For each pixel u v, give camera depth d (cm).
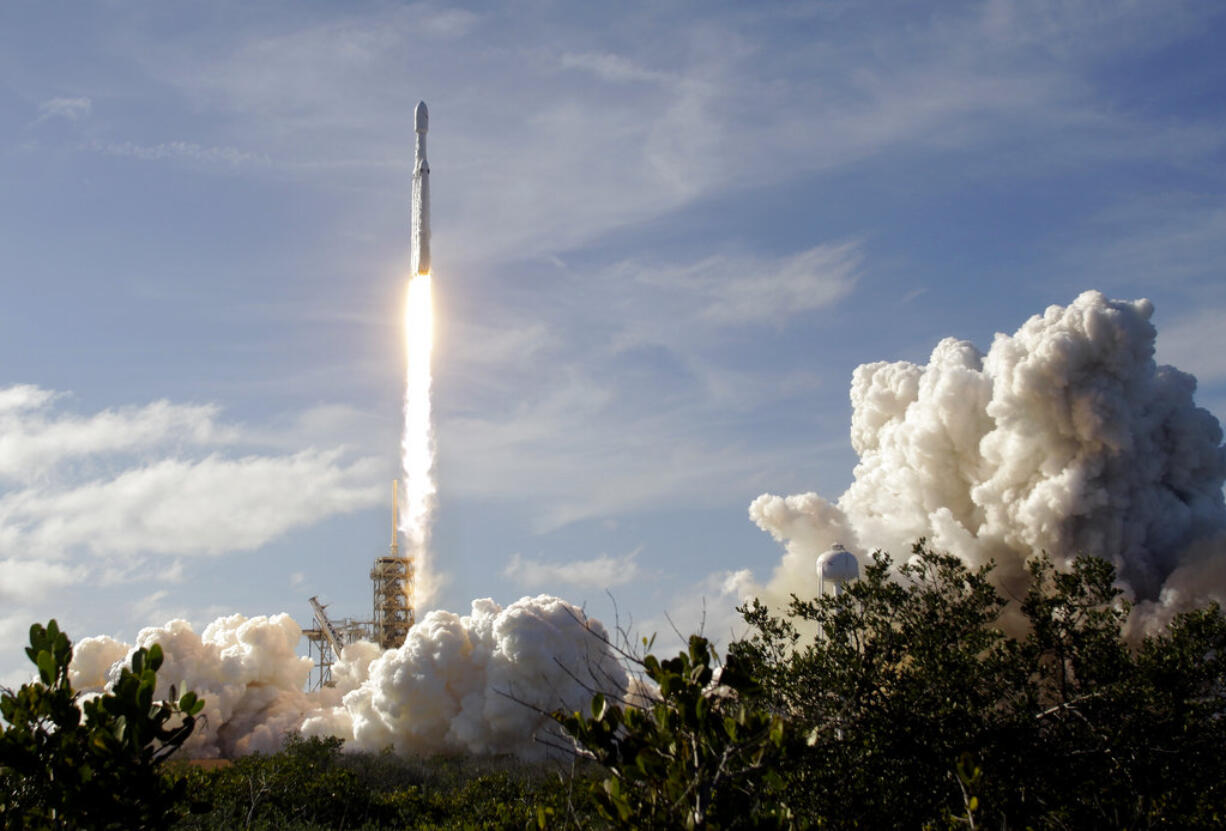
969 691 2020
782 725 1150
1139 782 1922
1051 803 1875
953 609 2238
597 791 1213
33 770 1313
